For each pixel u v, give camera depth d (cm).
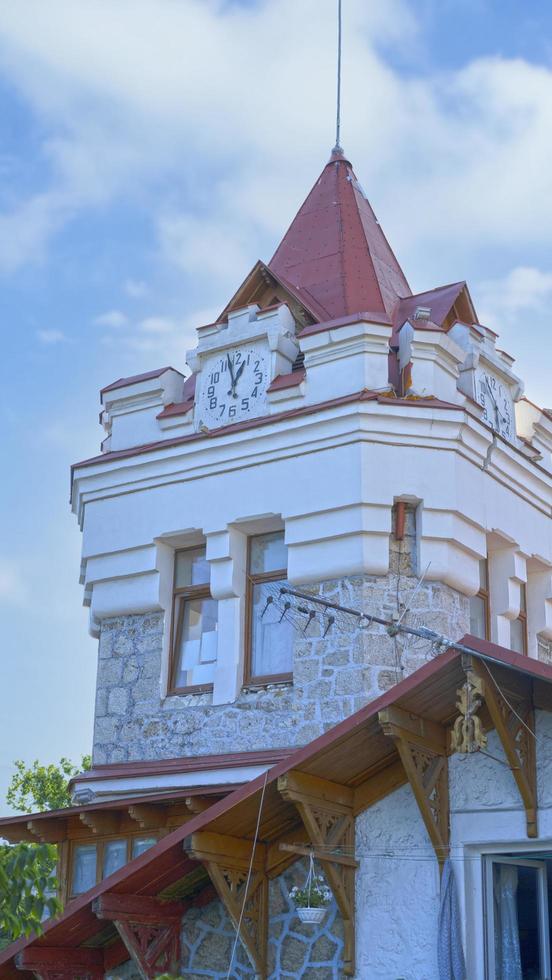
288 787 1135
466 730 1086
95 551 1850
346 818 1203
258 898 1233
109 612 1831
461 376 1862
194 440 1797
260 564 1755
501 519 1778
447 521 1667
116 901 1203
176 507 1798
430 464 1677
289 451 1719
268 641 1712
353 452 1667
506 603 1792
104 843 1611
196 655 1770
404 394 1759
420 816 1190
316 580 1662
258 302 1938
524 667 1056
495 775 1158
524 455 1833
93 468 1881
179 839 1159
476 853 1155
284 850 1186
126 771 1700
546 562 1870
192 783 1638
